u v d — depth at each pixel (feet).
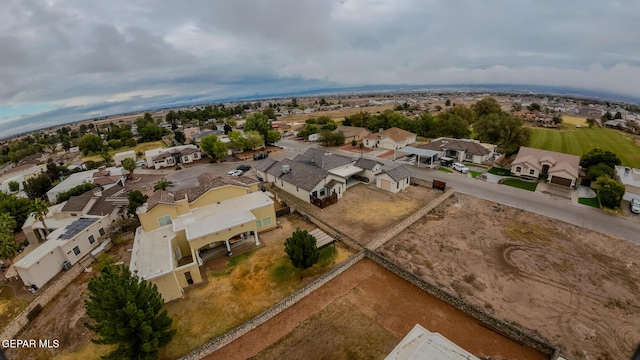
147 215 103.45
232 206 115.65
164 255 88.22
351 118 348.38
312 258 85.25
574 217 118.01
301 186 143.02
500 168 183.11
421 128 286.25
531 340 63.52
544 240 102.58
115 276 62.95
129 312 57.31
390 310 75.56
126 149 339.57
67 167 245.65
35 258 94.38
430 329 69.67
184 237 101.45
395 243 104.47
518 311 73.15
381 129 311.68
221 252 103.14
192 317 75.87
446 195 140.56
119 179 193.57
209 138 243.81
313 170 151.23
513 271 87.45
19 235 138.41
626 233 105.29
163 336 63.52
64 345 71.97
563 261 91.15
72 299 87.51
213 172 210.79
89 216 126.82
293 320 73.87
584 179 151.23
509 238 104.58
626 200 131.34
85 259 103.60
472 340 66.39
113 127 551.59
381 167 168.25
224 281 88.53
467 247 100.22
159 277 78.64
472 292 79.87
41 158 331.57
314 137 301.84
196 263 87.04
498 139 224.53
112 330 57.21
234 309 77.87
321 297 80.79
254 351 66.39
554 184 153.99
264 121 305.94
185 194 119.14
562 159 162.40
